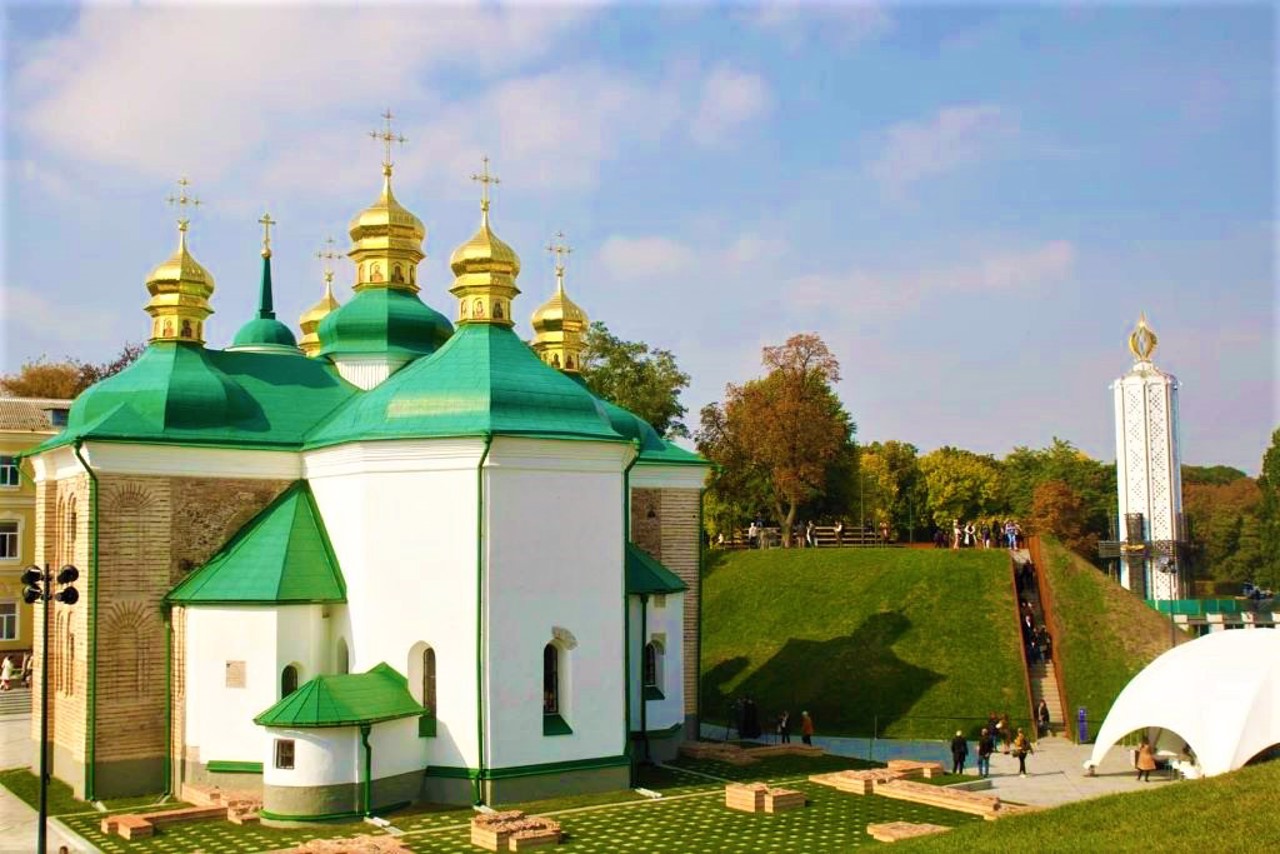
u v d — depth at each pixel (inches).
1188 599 3070.9
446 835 1290.6
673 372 3843.5
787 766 1743.4
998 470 5851.4
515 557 1471.5
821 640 2491.4
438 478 1485.0
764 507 3887.8
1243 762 1526.8
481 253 1641.2
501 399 1512.1
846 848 1229.1
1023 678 2239.2
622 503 1579.7
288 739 1360.7
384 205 2041.1
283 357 1862.7
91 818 1406.3
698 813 1400.1
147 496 1582.2
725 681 2472.9
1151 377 3117.6
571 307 2333.9
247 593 1504.7
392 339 1983.3
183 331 1739.7
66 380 4160.9
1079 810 1055.6
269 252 2337.6
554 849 1232.8
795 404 3494.1
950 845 1002.7
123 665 1546.5
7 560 2787.9
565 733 1489.9
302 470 1683.1
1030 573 2669.8
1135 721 1680.6
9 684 2615.7
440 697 1455.5
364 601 1503.4
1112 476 5428.2
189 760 1504.7
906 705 2206.0
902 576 2635.3
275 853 1168.2
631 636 1770.4
